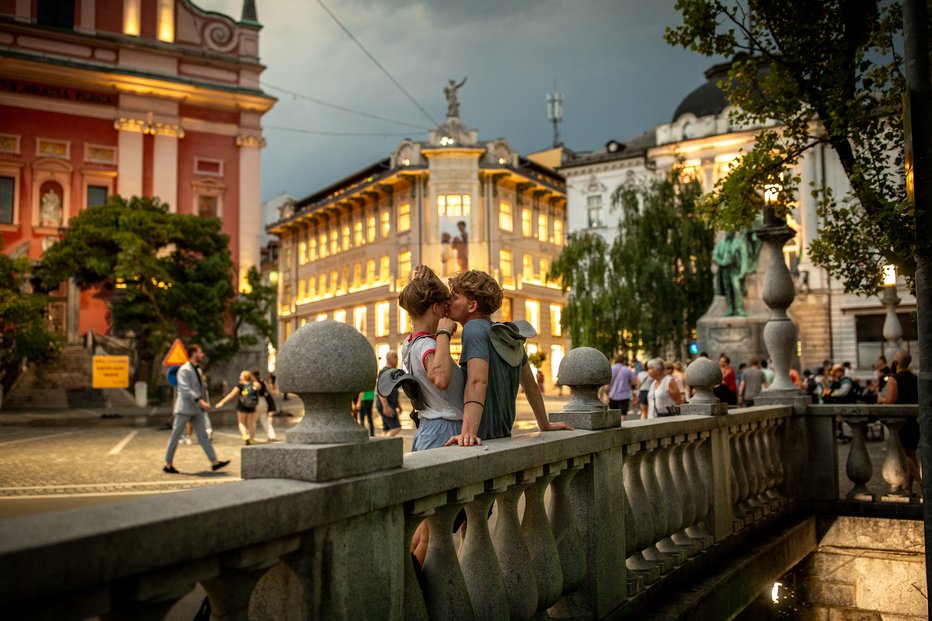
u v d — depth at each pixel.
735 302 21.75
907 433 7.36
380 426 19.91
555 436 3.49
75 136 36.31
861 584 7.05
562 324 31.52
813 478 7.49
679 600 4.53
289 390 2.19
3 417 23.47
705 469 5.55
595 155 48.69
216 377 37.06
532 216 53.81
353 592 2.14
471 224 47.59
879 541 7.07
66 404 28.70
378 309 51.88
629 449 4.27
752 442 6.73
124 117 36.97
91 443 15.38
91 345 33.28
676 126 44.84
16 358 30.33
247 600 1.90
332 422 2.21
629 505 4.30
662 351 29.73
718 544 5.54
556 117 66.19
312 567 2.01
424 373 3.32
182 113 38.72
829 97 6.36
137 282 29.59
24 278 29.86
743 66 7.11
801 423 7.58
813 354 38.28
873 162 6.57
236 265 39.16
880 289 6.77
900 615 6.82
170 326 29.84
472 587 2.85
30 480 9.91
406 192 49.22
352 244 55.41
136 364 32.50
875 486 8.68
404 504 2.43
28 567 1.30
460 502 2.68
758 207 7.27
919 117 3.52
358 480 2.13
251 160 39.88
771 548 6.10
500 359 3.46
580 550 3.63
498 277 48.69
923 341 3.54
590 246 31.22
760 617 6.09
